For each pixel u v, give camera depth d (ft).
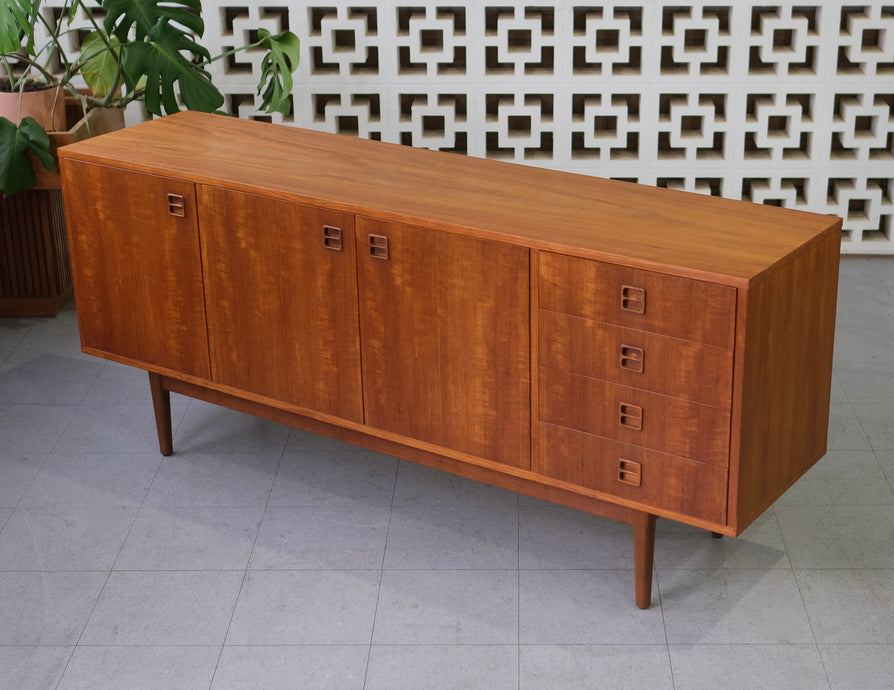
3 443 12.76
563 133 16.29
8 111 14.55
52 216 15.17
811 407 9.82
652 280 8.68
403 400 10.43
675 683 9.21
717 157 16.46
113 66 15.47
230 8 16.62
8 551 11.02
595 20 15.70
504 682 9.27
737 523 9.05
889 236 16.58
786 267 8.76
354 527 11.25
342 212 10.00
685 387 8.85
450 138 16.42
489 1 15.64
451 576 10.53
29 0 13.66
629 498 9.52
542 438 9.78
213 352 11.43
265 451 12.55
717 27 15.58
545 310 9.29
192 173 10.73
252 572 10.65
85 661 9.64
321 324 10.60
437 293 9.80
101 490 11.93
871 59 15.62
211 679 9.40
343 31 16.69
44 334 15.14
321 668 9.48
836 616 9.89
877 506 11.29
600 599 10.18
